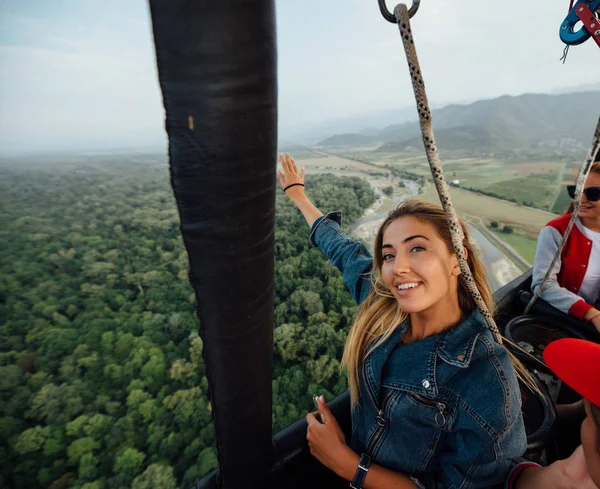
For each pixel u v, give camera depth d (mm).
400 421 591
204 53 276
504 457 505
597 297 1146
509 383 519
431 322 595
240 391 486
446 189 386
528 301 1312
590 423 468
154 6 273
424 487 591
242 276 384
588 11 601
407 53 303
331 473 850
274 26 309
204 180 325
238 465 604
